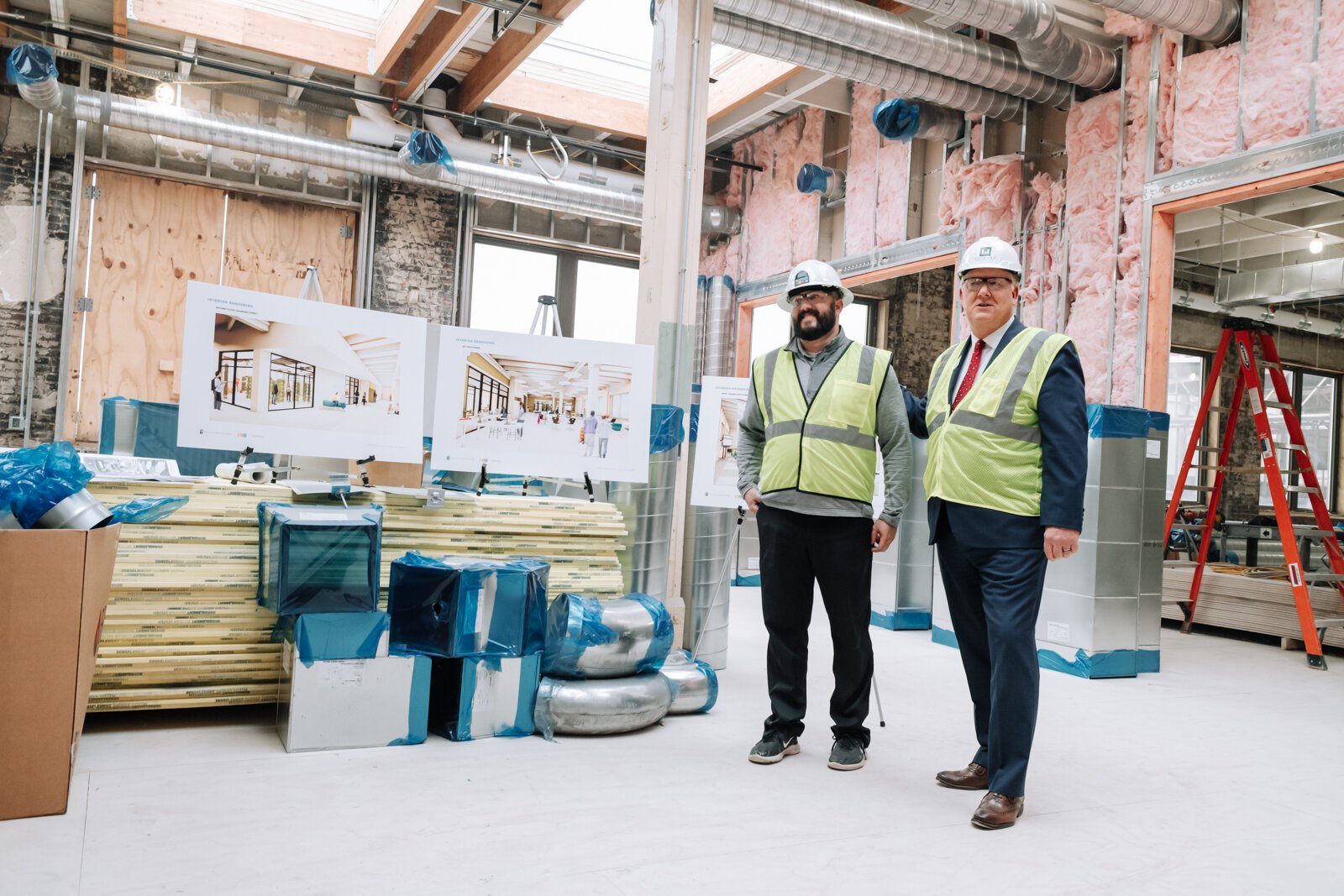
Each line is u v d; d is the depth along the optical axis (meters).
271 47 7.69
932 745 2.97
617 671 2.98
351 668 2.63
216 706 2.97
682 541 4.17
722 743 2.87
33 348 7.66
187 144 8.33
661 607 3.12
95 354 7.99
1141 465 4.59
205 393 2.88
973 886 1.88
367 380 3.14
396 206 9.16
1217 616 5.95
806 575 2.72
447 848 1.94
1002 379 2.40
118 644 2.66
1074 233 6.62
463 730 2.77
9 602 1.99
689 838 2.06
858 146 8.83
